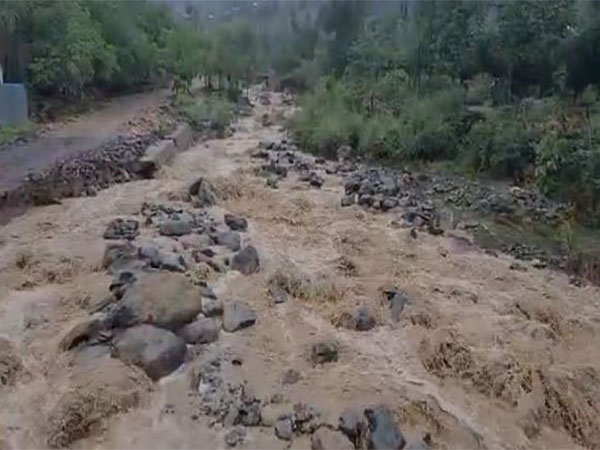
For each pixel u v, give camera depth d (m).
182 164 23.33
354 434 8.70
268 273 13.68
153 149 22.75
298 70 51.53
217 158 25.16
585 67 24.83
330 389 9.77
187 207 17.92
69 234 15.27
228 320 11.54
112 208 17.30
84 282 12.75
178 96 35.97
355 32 43.84
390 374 10.39
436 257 15.34
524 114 24.09
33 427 8.97
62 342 10.70
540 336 11.62
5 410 9.27
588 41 24.67
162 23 47.34
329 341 11.04
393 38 37.44
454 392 10.09
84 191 18.53
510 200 19.36
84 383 9.63
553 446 9.27
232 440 8.71
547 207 18.56
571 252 15.66
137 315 10.80
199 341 10.89
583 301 13.39
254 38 56.00
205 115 32.53
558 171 19.30
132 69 37.72
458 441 8.98
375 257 15.13
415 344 11.27
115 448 8.62
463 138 24.64
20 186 16.97
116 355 10.27
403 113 27.75
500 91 27.67
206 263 13.71
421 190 21.09
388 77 31.92
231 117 35.53
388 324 11.94
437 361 10.71
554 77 25.94
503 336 11.48
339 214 18.34
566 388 10.18
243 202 19.12
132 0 42.47
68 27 29.61
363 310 12.13
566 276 14.66
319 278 13.51
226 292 12.72
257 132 32.94
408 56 33.72
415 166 24.47
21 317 11.57
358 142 26.77
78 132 24.30
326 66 45.00
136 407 9.39
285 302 12.61
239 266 13.74
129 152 21.48
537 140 21.69
